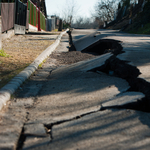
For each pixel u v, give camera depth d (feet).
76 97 9.63
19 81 11.21
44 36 47.57
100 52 30.68
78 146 5.76
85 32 68.39
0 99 8.34
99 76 13.28
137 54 16.29
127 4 136.46
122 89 10.28
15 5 38.86
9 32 36.37
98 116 7.60
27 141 6.13
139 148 5.60
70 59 21.83
